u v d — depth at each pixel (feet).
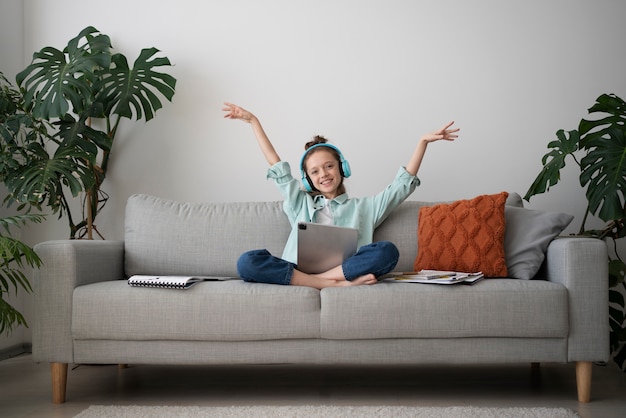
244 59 11.12
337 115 11.03
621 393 7.73
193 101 11.14
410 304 7.09
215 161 11.09
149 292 7.32
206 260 8.93
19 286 10.91
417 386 8.17
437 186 10.93
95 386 8.41
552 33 10.96
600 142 8.89
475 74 10.96
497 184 10.89
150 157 11.12
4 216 10.51
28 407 7.30
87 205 10.46
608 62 10.91
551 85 10.92
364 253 7.66
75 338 7.39
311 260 7.80
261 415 6.54
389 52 11.03
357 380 8.59
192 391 8.02
